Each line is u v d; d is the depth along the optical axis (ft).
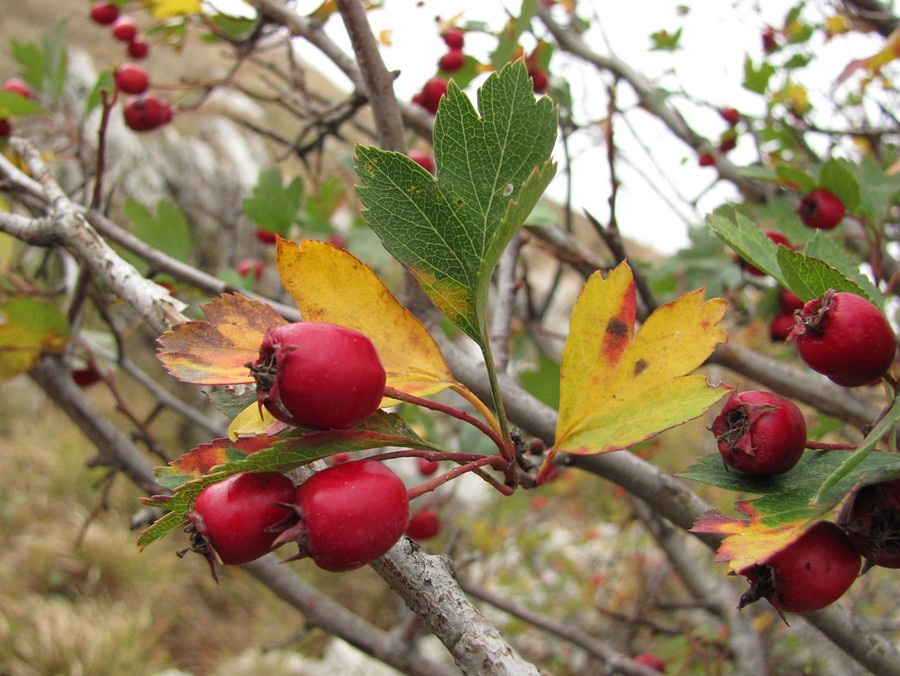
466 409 1.00
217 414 1.84
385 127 0.65
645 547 2.31
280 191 1.01
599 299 0.40
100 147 0.70
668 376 0.39
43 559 2.95
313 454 0.34
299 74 1.09
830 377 0.39
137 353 3.89
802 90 1.33
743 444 0.36
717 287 1.05
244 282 1.11
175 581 3.14
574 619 2.42
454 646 0.36
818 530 0.34
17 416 3.81
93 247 0.57
